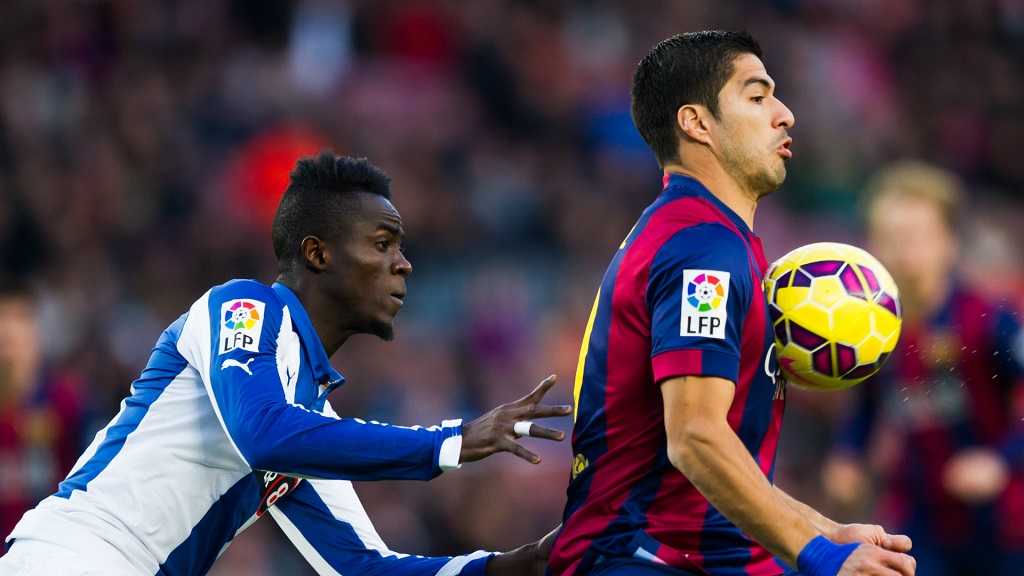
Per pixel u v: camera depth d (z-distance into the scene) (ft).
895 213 74.38
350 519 48.39
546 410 39.47
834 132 175.94
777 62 179.52
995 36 202.08
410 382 120.47
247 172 147.33
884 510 76.64
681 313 36.70
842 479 78.48
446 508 98.99
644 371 38.40
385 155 152.87
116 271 138.82
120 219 144.56
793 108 175.83
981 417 72.28
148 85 158.71
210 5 168.25
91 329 126.00
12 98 157.07
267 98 156.25
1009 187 187.73
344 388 116.88
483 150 159.33
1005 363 71.51
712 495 35.81
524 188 153.48
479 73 168.14
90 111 156.56
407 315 130.31
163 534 43.62
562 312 134.00
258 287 43.83
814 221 165.68
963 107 193.67
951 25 199.82
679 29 182.50
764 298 38.93
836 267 39.88
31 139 153.48
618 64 175.94
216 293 43.78
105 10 165.68
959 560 73.77
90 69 162.20
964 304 72.74
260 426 39.52
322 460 39.29
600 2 179.22
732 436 35.96
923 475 74.13
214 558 45.80
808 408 110.32
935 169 182.80
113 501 43.24
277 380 41.11
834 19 192.75
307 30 167.32
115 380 120.47
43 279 136.77
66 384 79.10
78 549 42.24
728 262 37.27
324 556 47.96
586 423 40.01
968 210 166.30
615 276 39.58
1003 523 72.23
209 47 165.27
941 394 73.15
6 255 141.18
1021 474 72.08
